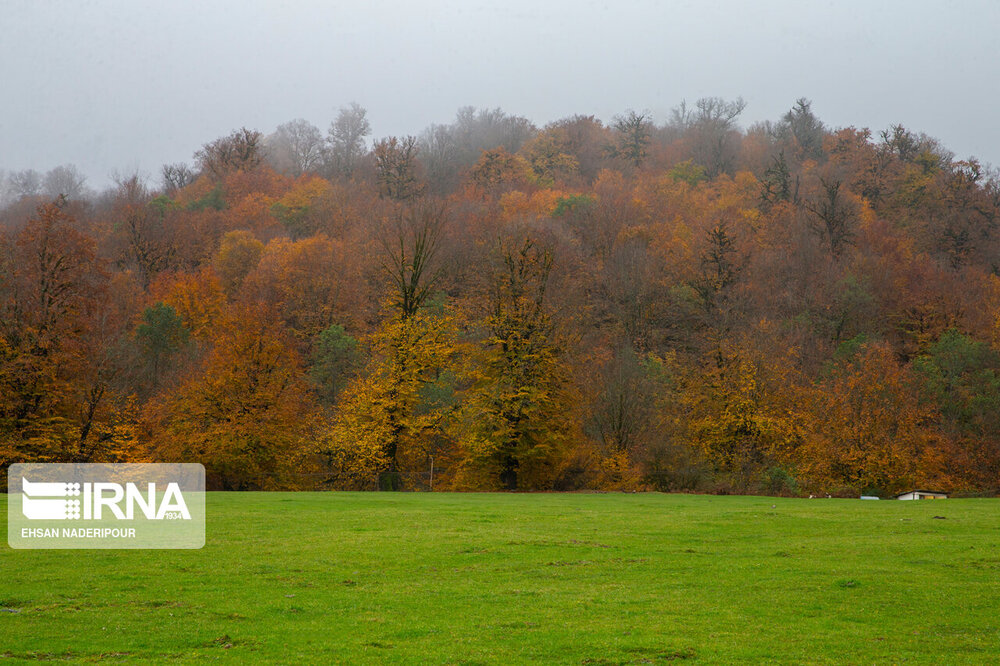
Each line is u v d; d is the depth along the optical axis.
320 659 13.16
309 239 102.00
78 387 53.03
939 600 16.91
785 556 21.83
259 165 160.38
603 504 35.38
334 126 189.88
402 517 28.45
